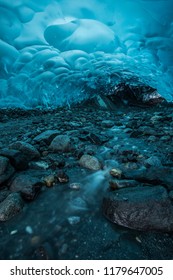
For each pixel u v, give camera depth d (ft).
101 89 36.40
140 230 7.35
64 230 7.41
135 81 37.06
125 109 33.30
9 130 20.34
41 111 32.32
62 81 40.91
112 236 7.16
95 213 8.16
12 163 10.55
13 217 7.95
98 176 10.52
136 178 9.75
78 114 28.45
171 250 6.80
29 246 6.88
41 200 8.83
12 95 41.24
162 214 7.39
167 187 8.81
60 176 9.95
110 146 14.48
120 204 7.64
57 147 13.25
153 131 16.98
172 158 12.51
